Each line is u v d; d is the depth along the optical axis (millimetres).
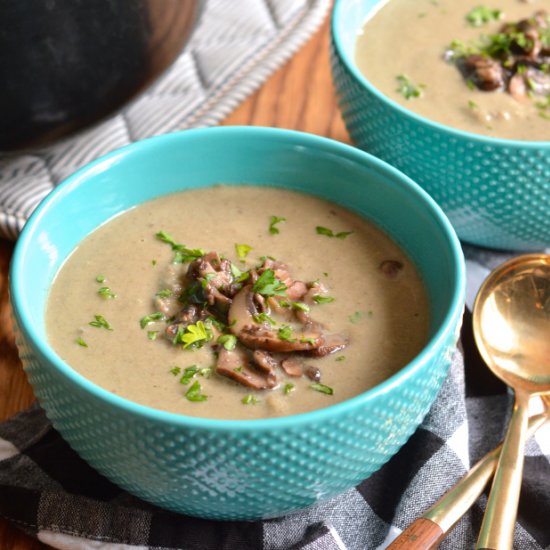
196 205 730
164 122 845
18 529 678
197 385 651
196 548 663
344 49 779
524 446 689
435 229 687
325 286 696
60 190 689
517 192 742
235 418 644
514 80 796
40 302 679
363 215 725
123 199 720
